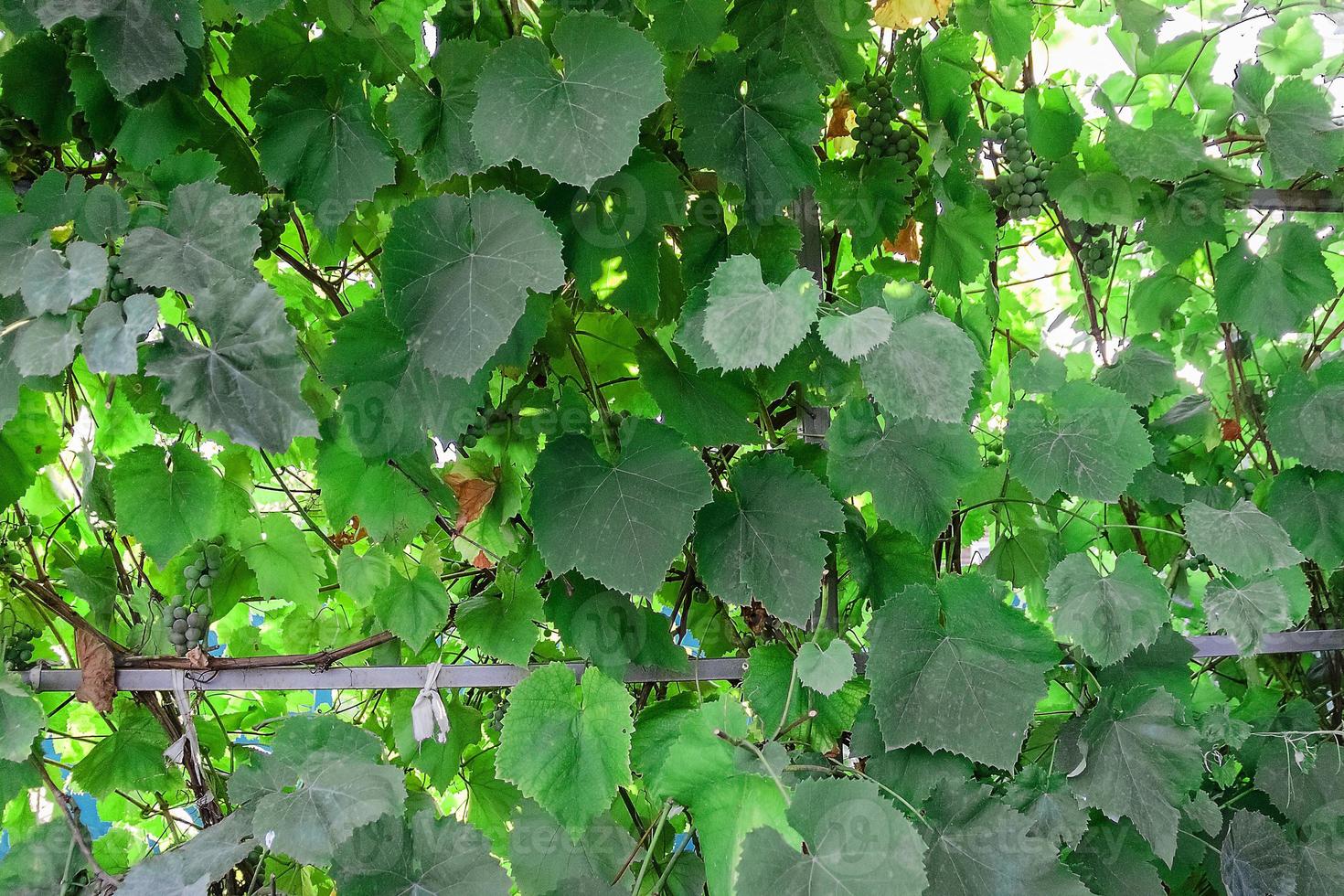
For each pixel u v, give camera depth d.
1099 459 1.39
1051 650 1.35
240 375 1.25
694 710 1.38
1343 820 1.46
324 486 1.40
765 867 1.22
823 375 1.39
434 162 1.34
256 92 1.35
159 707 1.54
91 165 1.38
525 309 1.30
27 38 1.33
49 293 1.27
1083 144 1.51
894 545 1.43
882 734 1.35
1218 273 1.54
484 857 1.32
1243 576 1.39
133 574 1.58
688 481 1.34
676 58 1.38
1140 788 1.38
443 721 1.42
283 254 1.46
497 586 1.46
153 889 1.31
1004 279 1.79
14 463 1.43
